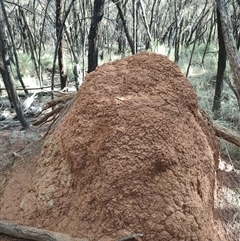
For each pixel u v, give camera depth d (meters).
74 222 2.05
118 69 2.49
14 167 2.85
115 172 2.02
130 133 2.10
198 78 5.80
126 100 2.24
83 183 2.13
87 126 2.22
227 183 2.69
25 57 8.63
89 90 2.36
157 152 2.05
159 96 2.30
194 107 2.43
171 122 2.18
